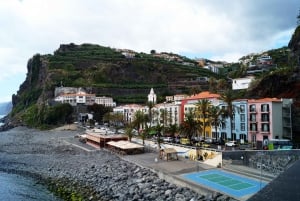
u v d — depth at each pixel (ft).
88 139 418.31
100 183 195.42
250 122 325.83
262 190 27.89
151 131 405.59
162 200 148.87
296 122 319.27
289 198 25.31
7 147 417.08
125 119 621.72
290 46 418.51
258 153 189.37
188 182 162.71
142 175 198.70
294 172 33.68
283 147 260.42
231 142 307.58
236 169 193.47
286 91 362.94
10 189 211.00
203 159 234.58
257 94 394.11
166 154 248.32
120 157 273.33
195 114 348.38
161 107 485.15
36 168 272.72
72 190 195.62
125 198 159.53
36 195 195.42
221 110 320.91
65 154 330.13
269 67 592.60
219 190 146.41
